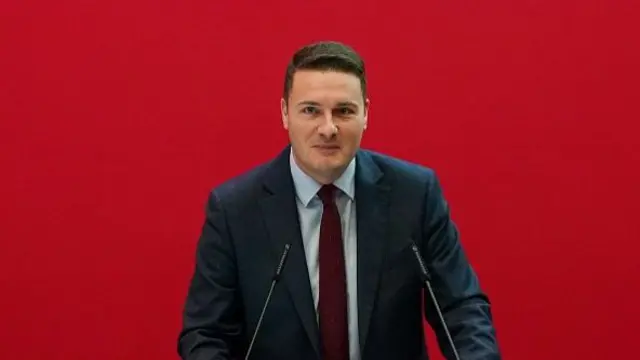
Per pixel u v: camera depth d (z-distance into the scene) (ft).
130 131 15.42
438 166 15.62
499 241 15.78
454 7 15.40
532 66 15.51
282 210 10.58
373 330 10.29
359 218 10.58
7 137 15.26
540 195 15.71
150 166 15.49
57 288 15.51
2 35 15.11
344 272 10.39
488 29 15.44
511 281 15.83
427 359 11.05
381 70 15.44
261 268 10.46
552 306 15.85
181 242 15.64
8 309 15.46
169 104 15.42
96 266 15.55
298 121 9.75
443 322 9.88
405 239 10.57
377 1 15.35
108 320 15.61
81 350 15.58
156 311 15.66
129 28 15.26
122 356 15.64
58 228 15.46
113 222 15.52
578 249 15.76
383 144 15.55
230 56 15.38
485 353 9.65
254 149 15.55
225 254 10.54
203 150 15.52
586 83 15.55
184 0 15.28
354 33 15.38
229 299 10.48
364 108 9.93
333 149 9.75
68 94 15.28
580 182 15.67
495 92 15.55
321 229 10.48
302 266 10.35
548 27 15.46
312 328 10.16
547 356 15.88
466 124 15.57
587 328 15.87
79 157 15.39
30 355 15.55
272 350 10.32
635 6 15.46
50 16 15.15
